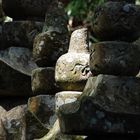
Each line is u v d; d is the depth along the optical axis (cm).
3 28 999
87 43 841
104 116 675
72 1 1523
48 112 878
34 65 981
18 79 957
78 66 822
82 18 1522
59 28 903
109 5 715
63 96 822
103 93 688
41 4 996
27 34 984
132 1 738
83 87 824
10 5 1000
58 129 780
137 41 771
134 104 688
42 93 892
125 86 695
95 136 701
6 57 981
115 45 705
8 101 973
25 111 852
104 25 714
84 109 677
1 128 855
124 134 683
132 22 714
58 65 834
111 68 703
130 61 704
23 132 812
